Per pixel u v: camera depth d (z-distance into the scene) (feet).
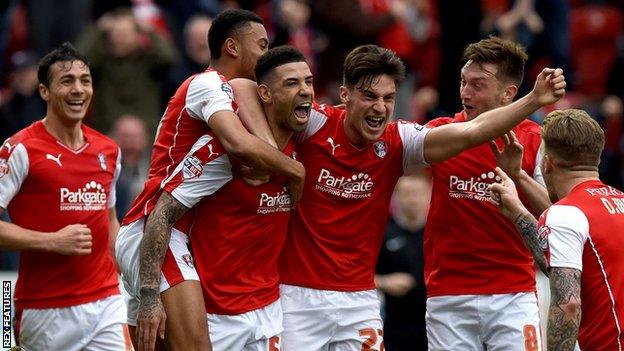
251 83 46.93
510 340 51.21
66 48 54.54
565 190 43.09
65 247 52.47
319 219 48.98
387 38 84.28
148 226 45.88
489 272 51.37
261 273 48.06
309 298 49.26
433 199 52.11
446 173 51.24
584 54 98.99
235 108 46.26
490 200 50.70
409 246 66.28
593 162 43.01
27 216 53.67
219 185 46.39
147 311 45.34
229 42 48.14
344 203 48.91
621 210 42.37
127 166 75.10
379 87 46.80
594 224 41.65
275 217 47.60
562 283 40.96
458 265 51.67
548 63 90.27
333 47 83.05
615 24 98.89
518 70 50.39
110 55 80.59
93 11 86.58
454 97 87.92
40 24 85.97
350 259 49.44
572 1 100.48
